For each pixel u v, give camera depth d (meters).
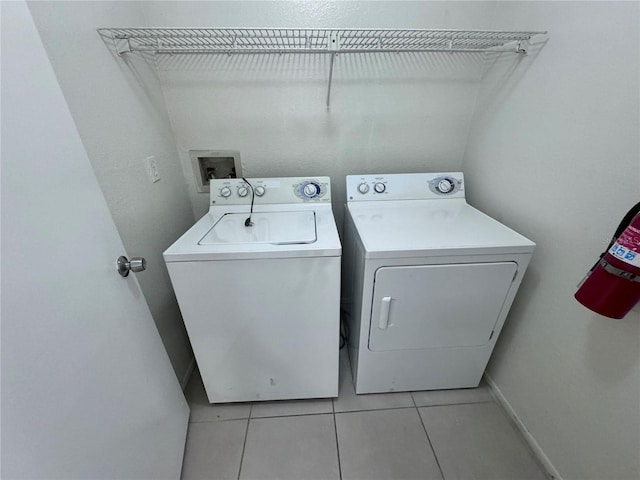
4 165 0.49
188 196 1.66
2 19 0.51
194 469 1.19
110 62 1.01
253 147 1.57
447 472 1.18
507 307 1.21
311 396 1.41
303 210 1.43
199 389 1.51
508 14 1.27
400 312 1.20
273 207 1.46
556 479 1.12
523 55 1.19
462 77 1.48
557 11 1.01
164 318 1.33
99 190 0.77
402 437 1.30
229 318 1.14
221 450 1.25
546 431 1.17
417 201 1.54
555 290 1.08
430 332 1.26
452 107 1.55
